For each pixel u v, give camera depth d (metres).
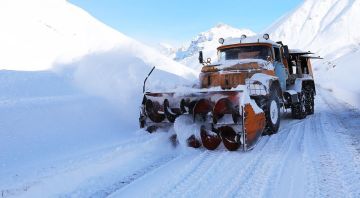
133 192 4.75
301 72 12.65
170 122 7.79
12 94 10.02
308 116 12.28
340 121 10.51
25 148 6.45
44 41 18.44
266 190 4.71
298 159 6.18
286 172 5.46
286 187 4.81
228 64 8.61
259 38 9.77
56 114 8.63
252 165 5.88
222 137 6.79
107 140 7.61
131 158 6.38
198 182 5.07
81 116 8.96
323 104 16.80
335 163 5.86
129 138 7.81
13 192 4.74
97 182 5.16
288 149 6.95
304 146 7.16
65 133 7.64
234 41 10.05
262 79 7.85
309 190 4.68
